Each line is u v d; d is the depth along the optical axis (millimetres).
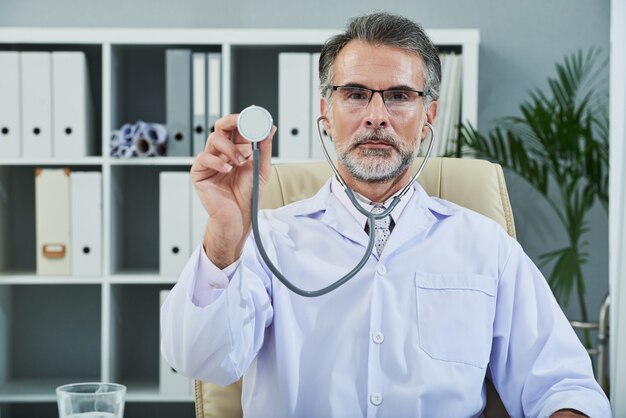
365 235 1487
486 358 1431
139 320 3264
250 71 3242
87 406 974
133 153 2957
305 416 1412
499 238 1514
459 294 1446
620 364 2094
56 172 2998
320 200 1548
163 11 3271
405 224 1487
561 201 3258
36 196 3021
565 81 3086
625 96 2137
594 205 3270
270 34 2967
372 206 1506
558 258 3262
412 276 1460
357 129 1397
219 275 1204
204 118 2980
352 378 1405
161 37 2977
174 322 1250
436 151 2967
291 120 2975
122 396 992
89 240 3002
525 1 3266
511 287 1479
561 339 1441
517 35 3264
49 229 3008
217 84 2979
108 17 3270
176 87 2980
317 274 1453
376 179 1421
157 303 3271
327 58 1439
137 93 3250
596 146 3012
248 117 1046
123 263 3258
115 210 3096
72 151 3004
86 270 3010
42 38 2971
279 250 1479
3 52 2982
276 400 1409
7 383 3170
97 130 3227
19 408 3189
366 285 1450
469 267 1474
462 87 2959
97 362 3291
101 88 3217
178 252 2996
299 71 2965
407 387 1393
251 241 1452
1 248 3150
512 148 3043
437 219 1529
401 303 1444
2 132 2994
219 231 1168
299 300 1439
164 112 3254
